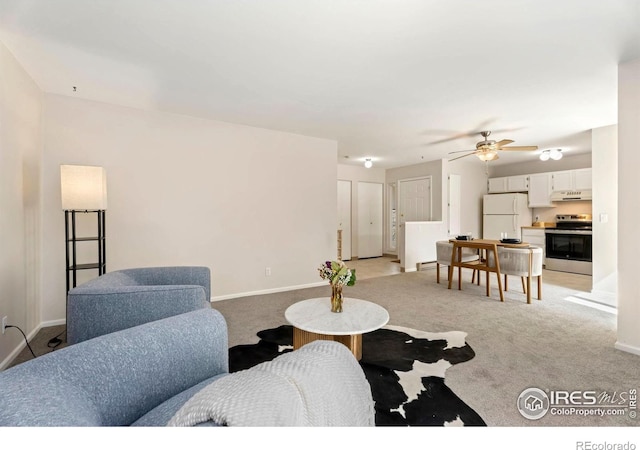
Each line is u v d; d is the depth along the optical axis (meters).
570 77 2.68
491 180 7.29
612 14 1.83
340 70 2.55
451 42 2.13
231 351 2.38
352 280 2.25
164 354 1.11
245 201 4.07
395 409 1.65
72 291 1.65
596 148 4.09
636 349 2.31
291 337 2.66
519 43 2.14
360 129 4.27
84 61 2.38
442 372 2.05
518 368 2.10
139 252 3.39
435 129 4.26
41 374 0.81
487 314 3.28
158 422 0.96
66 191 2.46
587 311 3.38
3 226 2.14
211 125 3.82
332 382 0.86
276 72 2.58
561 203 6.30
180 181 3.62
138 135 3.38
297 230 4.52
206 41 2.12
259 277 4.19
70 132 3.04
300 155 4.54
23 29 1.96
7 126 2.20
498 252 3.96
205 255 3.79
